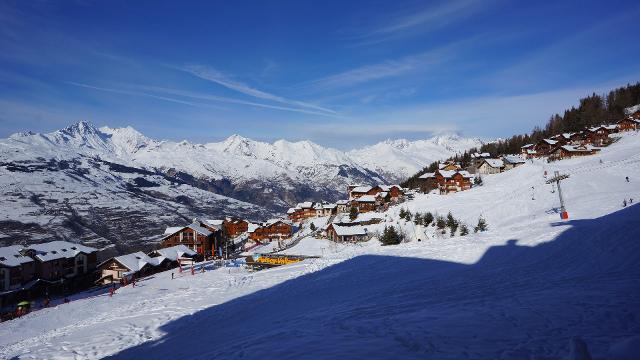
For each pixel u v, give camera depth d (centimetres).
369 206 14712
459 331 1641
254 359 1641
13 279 7850
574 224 4375
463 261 3738
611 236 3334
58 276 9006
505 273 2958
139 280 8012
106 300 5609
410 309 2230
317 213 18250
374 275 3738
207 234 12669
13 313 5834
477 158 19550
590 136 14775
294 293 3562
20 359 2611
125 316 3666
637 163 9044
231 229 18438
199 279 6644
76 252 9681
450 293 2538
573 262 2958
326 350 1587
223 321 2927
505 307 1962
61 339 3022
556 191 8612
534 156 15875
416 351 1450
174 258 10200
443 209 10275
